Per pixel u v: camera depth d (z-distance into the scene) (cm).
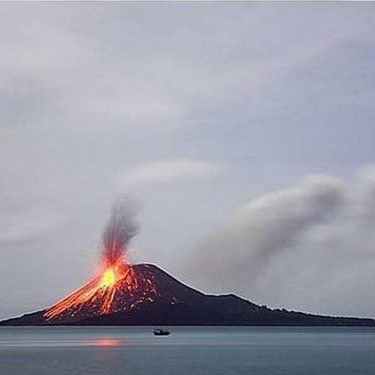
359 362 11119
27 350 15100
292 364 10731
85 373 9306
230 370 9669
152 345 17500
